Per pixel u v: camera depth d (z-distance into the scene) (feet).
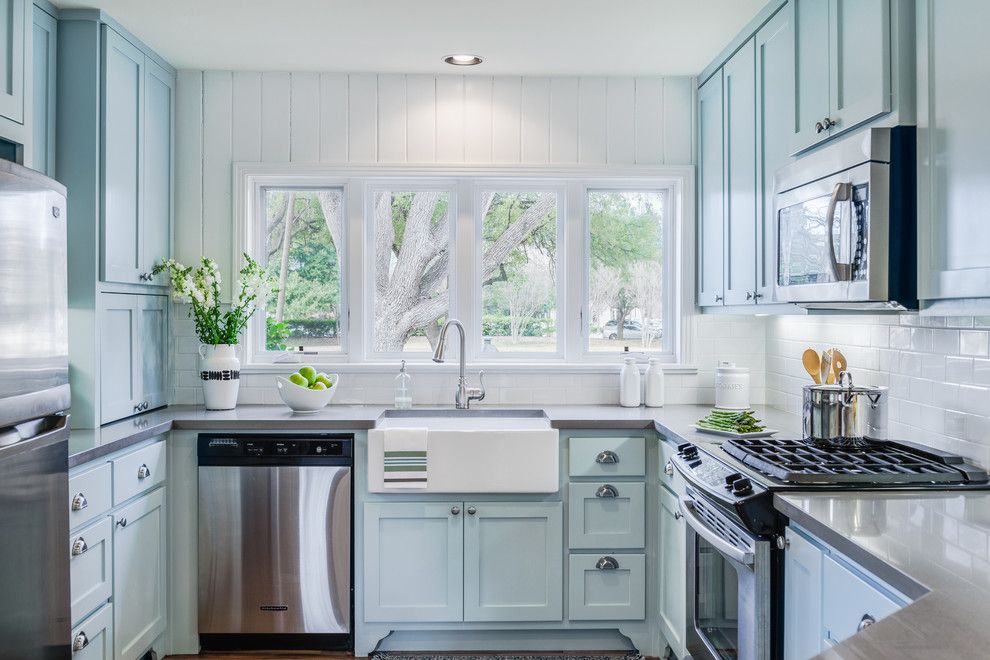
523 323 12.55
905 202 6.10
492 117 12.01
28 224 6.12
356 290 12.19
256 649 10.40
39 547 6.26
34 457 6.16
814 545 5.54
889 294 6.10
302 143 11.91
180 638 10.23
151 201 11.00
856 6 6.77
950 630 3.15
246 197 11.95
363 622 10.27
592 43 10.58
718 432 9.07
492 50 10.88
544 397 12.17
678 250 12.32
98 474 8.17
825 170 6.88
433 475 10.10
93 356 9.38
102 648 8.31
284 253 12.37
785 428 9.59
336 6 9.34
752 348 12.25
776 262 8.11
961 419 7.11
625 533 10.36
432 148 11.98
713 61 11.26
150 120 10.96
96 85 9.52
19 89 7.69
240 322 11.42
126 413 10.25
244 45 10.73
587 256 12.51
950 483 6.31
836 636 5.18
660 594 10.13
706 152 11.62
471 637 10.57
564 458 10.37
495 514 10.25
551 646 10.61
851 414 7.48
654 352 12.54
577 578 10.34
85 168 9.48
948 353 7.33
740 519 6.23
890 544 4.69
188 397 11.82
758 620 6.20
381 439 10.07
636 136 12.11
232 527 10.18
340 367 12.00
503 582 10.30
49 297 6.48
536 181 12.33
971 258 5.27
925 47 5.85
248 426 10.14
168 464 10.22
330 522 10.14
